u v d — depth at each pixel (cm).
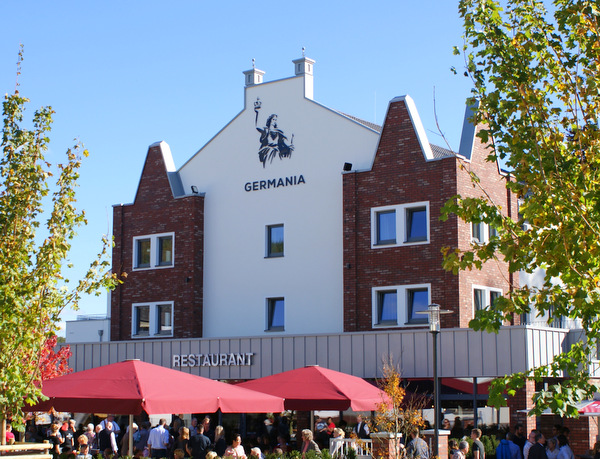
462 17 1155
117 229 4344
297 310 3778
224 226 4075
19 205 1376
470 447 2447
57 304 1370
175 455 2002
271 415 3366
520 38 1138
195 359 3578
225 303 4012
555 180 1056
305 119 3869
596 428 2912
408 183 3462
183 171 4259
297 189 3853
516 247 1058
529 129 1096
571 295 1071
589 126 1102
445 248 1117
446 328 3028
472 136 3494
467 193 3388
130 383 1814
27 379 1330
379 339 3148
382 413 1981
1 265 1329
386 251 3491
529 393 2838
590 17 1117
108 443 2547
